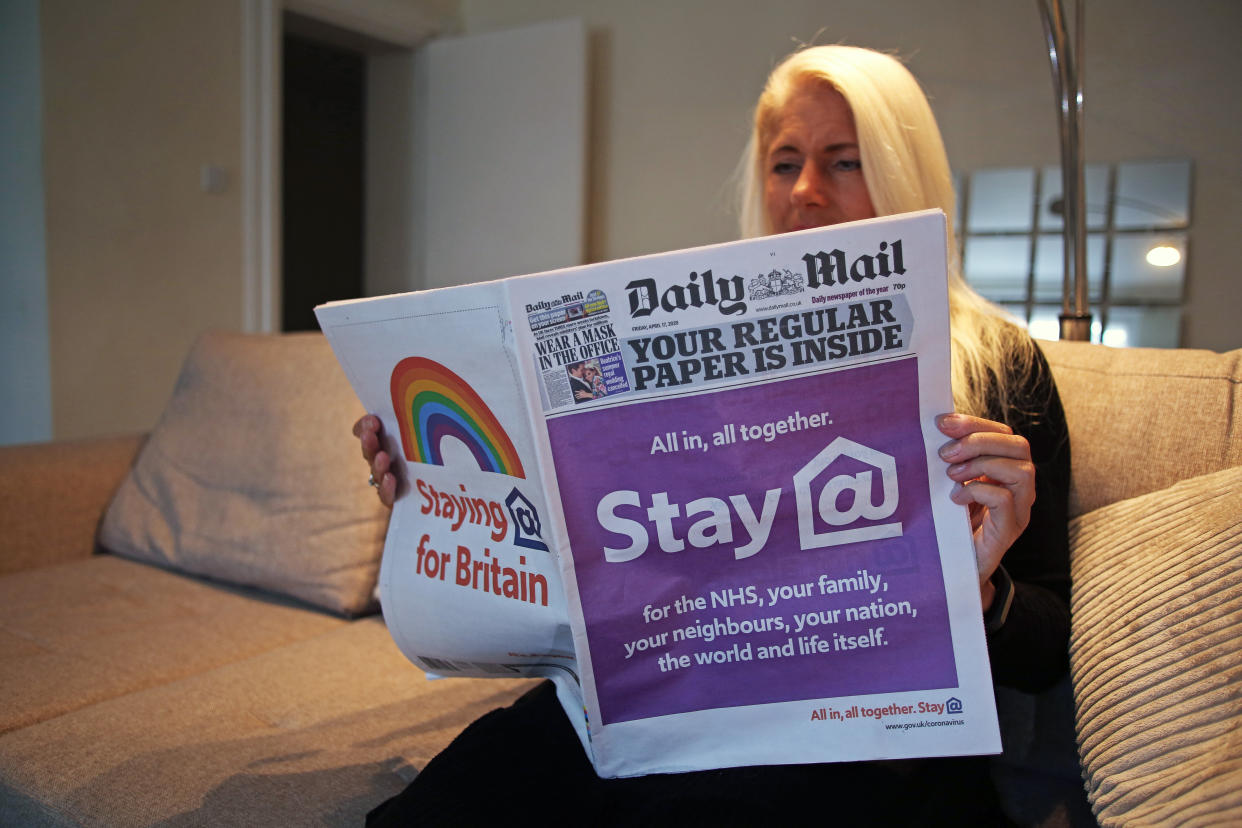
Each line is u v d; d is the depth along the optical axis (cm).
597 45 398
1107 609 71
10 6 288
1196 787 55
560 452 62
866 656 62
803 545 62
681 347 60
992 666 73
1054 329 305
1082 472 87
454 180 421
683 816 68
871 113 95
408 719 97
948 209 100
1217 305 281
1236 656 59
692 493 62
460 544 74
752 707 64
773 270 59
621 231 400
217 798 80
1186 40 277
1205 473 79
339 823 78
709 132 372
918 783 74
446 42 417
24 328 298
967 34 311
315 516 131
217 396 153
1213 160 277
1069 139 114
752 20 357
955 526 61
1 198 301
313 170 539
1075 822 81
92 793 81
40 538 149
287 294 534
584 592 63
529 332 60
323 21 387
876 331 59
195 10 323
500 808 71
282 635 121
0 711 95
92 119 296
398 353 70
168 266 323
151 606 129
